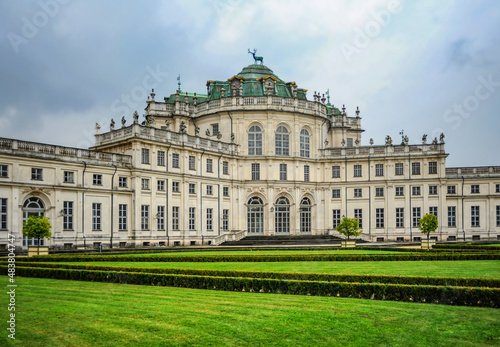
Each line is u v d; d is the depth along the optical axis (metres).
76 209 59.56
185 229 72.31
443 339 16.19
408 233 81.50
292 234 83.19
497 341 16.05
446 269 32.34
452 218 85.19
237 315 18.94
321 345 15.52
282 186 82.69
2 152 52.25
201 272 28.59
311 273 26.36
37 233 47.84
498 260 39.78
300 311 19.61
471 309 20.06
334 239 79.06
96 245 61.25
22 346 15.06
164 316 18.69
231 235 78.00
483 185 85.25
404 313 19.33
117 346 15.17
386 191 82.88
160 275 26.77
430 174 81.94
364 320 18.25
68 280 28.86
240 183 82.44
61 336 16.05
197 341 15.73
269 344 15.56
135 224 65.25
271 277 26.98
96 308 20.02
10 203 53.03
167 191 70.31
